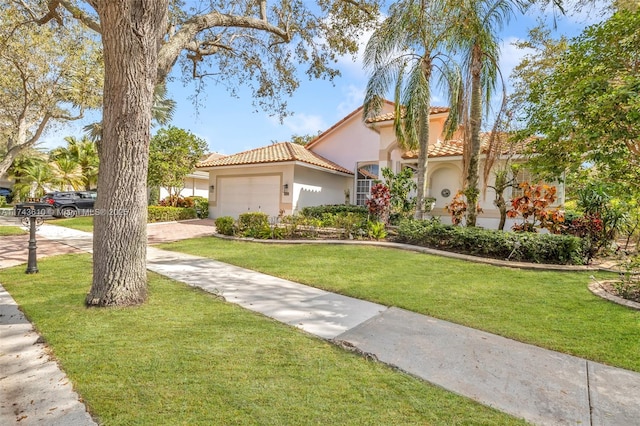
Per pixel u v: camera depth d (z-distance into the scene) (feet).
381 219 45.65
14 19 35.47
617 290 21.71
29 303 18.45
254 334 14.79
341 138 75.25
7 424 8.98
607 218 34.40
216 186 71.97
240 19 27.04
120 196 17.89
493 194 51.70
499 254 31.45
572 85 21.61
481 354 13.51
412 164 58.70
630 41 19.72
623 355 13.51
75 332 14.56
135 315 16.57
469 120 37.93
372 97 44.73
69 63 51.67
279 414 9.41
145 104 18.16
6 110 60.03
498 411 9.91
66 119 63.67
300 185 62.90
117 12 16.76
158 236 47.47
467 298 20.49
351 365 12.35
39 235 48.42
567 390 11.11
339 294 21.42
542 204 37.27
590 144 20.74
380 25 36.86
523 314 17.92
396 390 10.80
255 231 44.09
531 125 25.26
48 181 102.53
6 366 11.94
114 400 9.95
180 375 11.27
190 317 16.58
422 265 28.94
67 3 26.81
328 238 42.34
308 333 15.23
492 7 35.91
